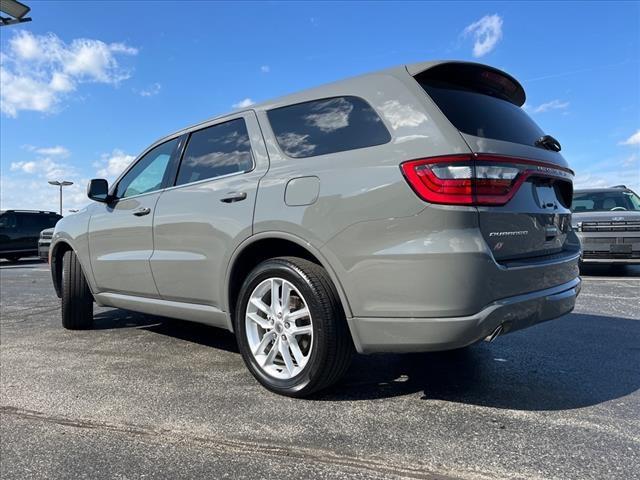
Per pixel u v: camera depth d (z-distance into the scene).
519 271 2.48
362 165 2.55
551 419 2.54
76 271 4.70
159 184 3.89
